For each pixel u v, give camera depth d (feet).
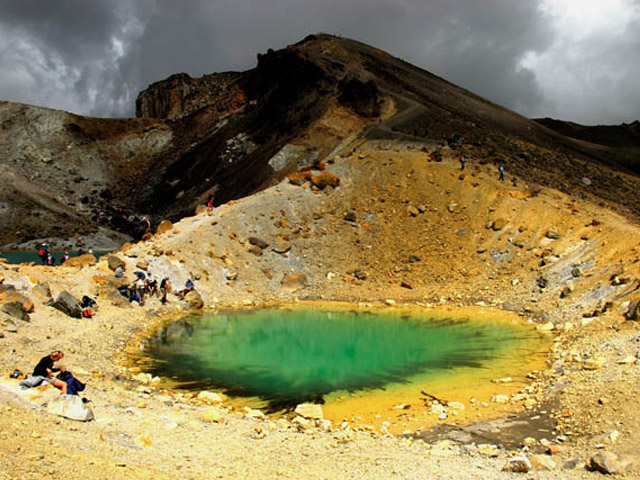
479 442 42.06
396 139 188.44
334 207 139.54
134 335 76.54
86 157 378.94
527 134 254.06
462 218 132.05
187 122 409.69
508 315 92.27
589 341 65.72
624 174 220.23
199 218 124.88
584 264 99.40
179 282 102.22
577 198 137.59
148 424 36.88
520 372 61.93
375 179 150.10
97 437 30.86
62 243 268.21
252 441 36.86
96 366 58.34
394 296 109.40
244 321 89.71
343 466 32.45
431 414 49.44
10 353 54.13
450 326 86.12
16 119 394.93
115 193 343.67
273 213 131.64
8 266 81.35
